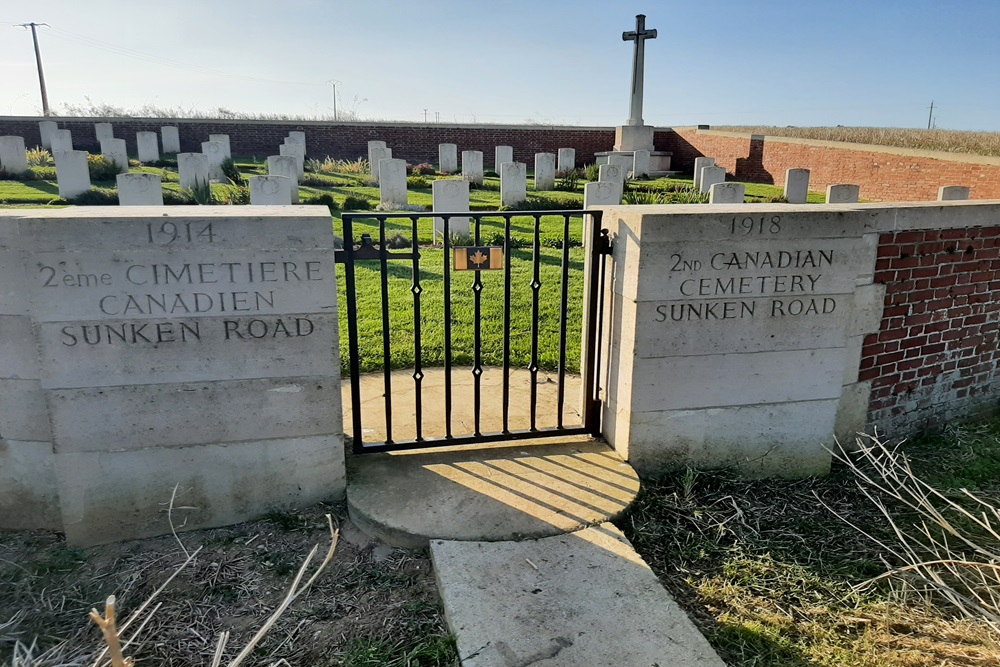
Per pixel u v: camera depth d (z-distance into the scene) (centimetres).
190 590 304
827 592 312
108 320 316
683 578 316
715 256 368
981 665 268
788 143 2284
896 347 443
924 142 2233
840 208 396
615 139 2733
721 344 384
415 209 1387
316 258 328
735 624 288
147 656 267
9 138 1650
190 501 346
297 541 336
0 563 327
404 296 760
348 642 273
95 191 1370
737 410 398
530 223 1266
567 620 273
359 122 2575
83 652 270
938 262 438
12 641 275
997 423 501
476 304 380
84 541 340
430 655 262
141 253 312
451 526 326
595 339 408
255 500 354
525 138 2725
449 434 395
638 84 2525
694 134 2750
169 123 2403
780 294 384
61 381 320
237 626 282
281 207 370
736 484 400
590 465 386
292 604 293
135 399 328
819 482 414
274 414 344
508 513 338
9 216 312
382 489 357
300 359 339
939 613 300
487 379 532
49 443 342
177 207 360
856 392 436
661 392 384
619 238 379
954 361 476
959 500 396
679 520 359
